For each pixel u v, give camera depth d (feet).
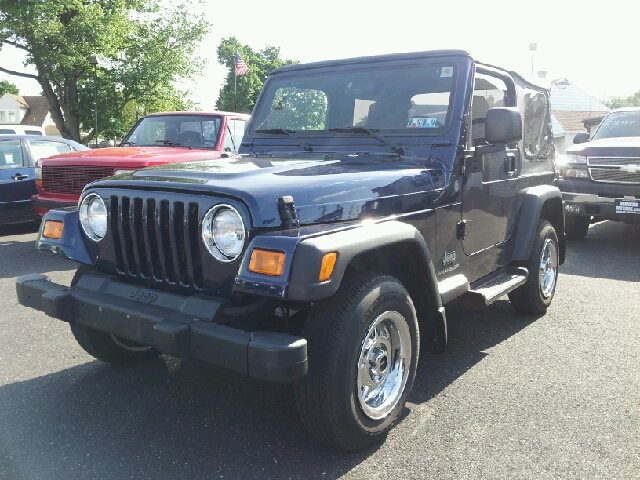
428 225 10.68
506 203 14.05
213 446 9.47
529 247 14.96
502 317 16.53
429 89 11.80
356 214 9.20
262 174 9.27
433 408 10.82
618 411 10.70
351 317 8.52
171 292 9.24
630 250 26.66
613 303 17.95
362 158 11.25
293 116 13.10
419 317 10.75
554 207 16.81
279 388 11.69
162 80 95.20
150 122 27.04
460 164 11.53
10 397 11.19
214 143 24.82
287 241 7.83
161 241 9.12
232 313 8.46
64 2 79.41
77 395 11.30
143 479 8.52
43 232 10.64
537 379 12.17
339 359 8.41
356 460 9.07
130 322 8.96
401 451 9.33
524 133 14.94
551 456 9.17
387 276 9.43
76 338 11.95
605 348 14.03
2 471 8.68
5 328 15.07
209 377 12.20
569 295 18.90
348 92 12.51
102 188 9.97
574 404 11.00
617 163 25.58
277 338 7.84
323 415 8.52
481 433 9.89
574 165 26.78
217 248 8.49
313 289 7.65
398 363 9.75
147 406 10.87
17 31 77.92
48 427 10.05
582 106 148.05
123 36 87.61
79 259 10.25
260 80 199.31
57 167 23.45
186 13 95.91
